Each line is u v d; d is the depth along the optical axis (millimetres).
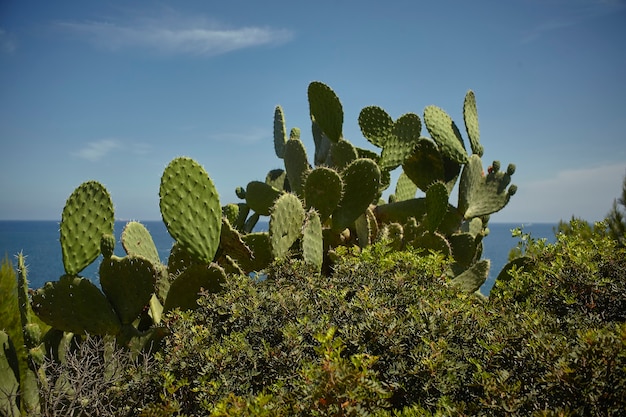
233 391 2311
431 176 6906
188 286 3916
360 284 3121
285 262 3701
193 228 3996
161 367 2654
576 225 4160
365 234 5547
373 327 2371
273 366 2414
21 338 3928
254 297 2998
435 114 6652
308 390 1940
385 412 1942
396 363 2232
